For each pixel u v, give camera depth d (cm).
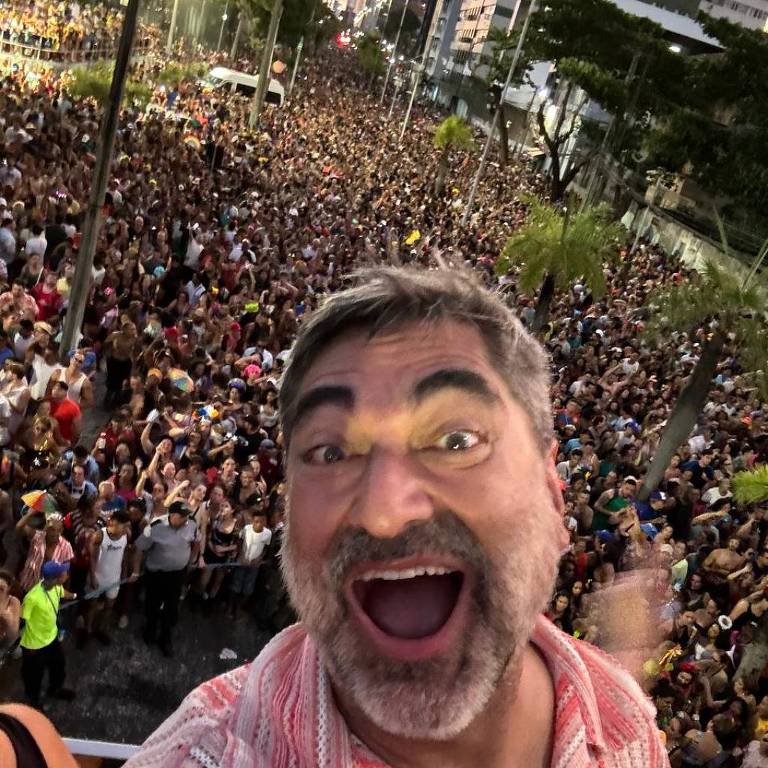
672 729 684
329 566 90
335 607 90
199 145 2888
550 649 115
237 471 916
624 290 2741
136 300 1301
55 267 1381
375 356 97
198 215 1900
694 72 3838
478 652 88
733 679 816
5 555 722
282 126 4525
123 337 1162
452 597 92
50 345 995
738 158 3481
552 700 112
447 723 86
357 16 17875
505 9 8969
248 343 1416
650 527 1030
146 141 2598
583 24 3950
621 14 3928
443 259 122
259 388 1149
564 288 1880
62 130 2305
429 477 91
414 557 88
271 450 977
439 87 10400
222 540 822
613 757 110
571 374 1759
